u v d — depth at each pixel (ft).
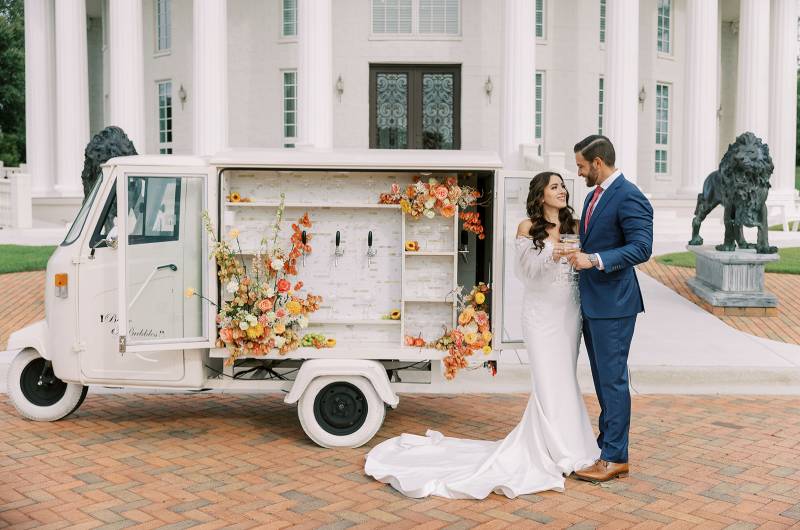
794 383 25.85
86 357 19.36
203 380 19.49
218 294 19.19
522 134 59.93
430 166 18.84
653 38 77.51
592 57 74.18
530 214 17.07
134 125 64.39
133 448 18.48
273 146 72.54
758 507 14.97
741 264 35.35
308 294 19.24
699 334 31.19
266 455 18.11
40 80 77.20
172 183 18.63
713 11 66.08
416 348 19.11
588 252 16.78
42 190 77.25
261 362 20.51
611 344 16.34
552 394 16.85
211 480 16.30
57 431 19.83
